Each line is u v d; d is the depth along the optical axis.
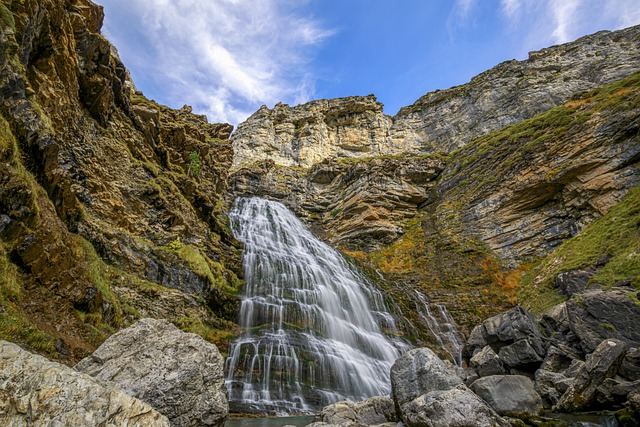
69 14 17.03
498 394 8.78
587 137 28.08
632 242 18.47
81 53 17.67
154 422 4.36
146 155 21.95
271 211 41.59
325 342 18.45
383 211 39.88
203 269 18.67
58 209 12.81
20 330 8.02
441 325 25.22
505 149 36.16
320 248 35.03
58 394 3.90
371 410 9.25
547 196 29.62
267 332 17.83
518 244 29.48
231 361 14.62
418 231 37.44
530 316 14.77
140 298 14.62
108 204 16.75
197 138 29.92
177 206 21.34
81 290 11.23
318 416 9.70
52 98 14.50
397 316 25.09
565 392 9.00
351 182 46.19
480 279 28.55
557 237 27.33
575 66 56.25
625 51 54.81
